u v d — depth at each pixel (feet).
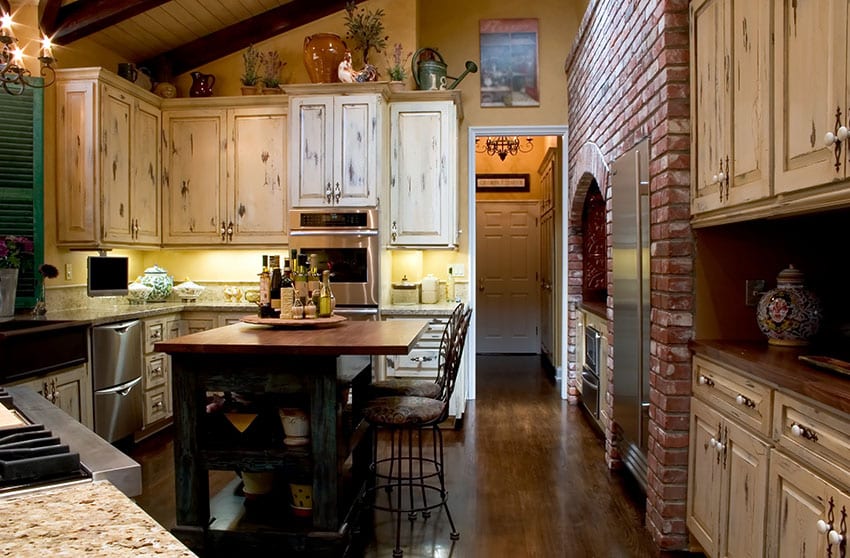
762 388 5.79
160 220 15.71
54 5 12.42
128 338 12.67
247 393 8.41
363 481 9.52
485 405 16.58
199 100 15.47
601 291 16.69
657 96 8.25
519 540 8.46
